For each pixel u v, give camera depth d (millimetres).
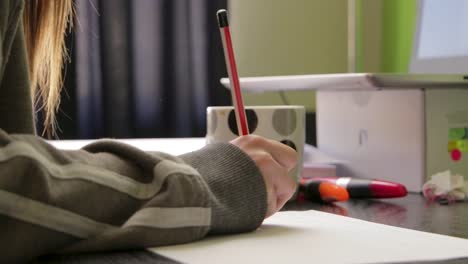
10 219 446
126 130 1747
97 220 493
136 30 1760
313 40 1937
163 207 515
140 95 1771
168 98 1794
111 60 1732
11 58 628
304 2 1930
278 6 1924
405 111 1072
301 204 932
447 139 1079
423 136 1053
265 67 1926
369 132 1128
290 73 1938
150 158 543
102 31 1724
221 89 1801
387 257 495
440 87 1066
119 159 544
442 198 961
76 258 474
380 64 1746
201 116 1807
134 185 525
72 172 493
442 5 1366
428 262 482
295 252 509
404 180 1077
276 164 628
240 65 1913
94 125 1730
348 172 1164
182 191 531
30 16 754
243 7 1907
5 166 447
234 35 1906
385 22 1716
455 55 1305
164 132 1791
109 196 502
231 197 584
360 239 577
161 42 1773
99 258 474
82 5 1691
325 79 1069
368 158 1131
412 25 1559
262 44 1923
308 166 1133
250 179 600
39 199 458
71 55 1676
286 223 675
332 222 688
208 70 1803
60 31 793
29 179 454
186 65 1796
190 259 474
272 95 1891
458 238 592
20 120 635
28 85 646
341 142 1177
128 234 491
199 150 613
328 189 929
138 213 505
